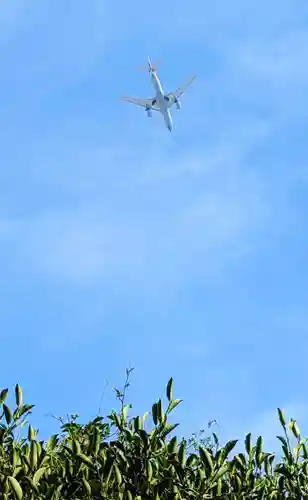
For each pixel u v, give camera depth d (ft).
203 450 32.65
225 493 32.99
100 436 33.06
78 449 32.45
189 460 33.35
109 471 32.07
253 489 33.17
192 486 32.58
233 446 33.27
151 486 32.01
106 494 31.78
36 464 32.01
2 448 32.30
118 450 33.17
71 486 32.30
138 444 32.91
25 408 33.40
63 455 33.32
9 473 31.78
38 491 31.60
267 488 33.32
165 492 32.24
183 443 33.09
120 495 31.48
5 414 32.94
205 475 32.73
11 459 32.65
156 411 33.40
